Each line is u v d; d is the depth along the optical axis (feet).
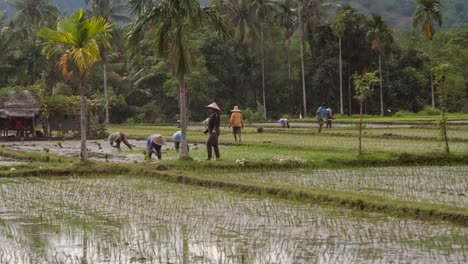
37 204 64.23
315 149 115.55
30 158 113.09
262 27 305.94
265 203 62.80
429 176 81.00
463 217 51.08
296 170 89.76
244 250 43.24
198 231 49.70
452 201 60.75
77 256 42.55
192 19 92.68
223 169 89.40
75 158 109.70
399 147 116.57
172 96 299.17
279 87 334.44
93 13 268.21
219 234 48.49
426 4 292.81
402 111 303.48
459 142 127.54
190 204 62.80
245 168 90.12
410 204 55.98
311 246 44.09
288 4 314.14
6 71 284.00
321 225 51.29
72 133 194.18
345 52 323.16
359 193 64.28
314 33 324.39
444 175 81.97
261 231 49.37
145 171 88.43
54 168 90.68
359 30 316.60
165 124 284.00
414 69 326.65
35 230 51.19
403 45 357.00
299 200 64.34
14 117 176.96
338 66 318.45
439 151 98.53
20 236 48.93
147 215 57.06
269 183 71.92
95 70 302.04
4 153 122.72
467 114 288.51
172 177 82.33
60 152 129.08
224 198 66.44
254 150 118.83
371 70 323.57
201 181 77.36
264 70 334.24
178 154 115.85
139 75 310.45
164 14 92.27
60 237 48.34
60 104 181.78
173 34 91.91
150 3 93.35
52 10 289.53
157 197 67.87
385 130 174.81
